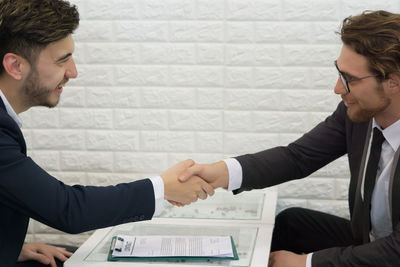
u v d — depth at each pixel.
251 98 2.48
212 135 2.53
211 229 1.78
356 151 1.78
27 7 1.43
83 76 2.53
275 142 2.51
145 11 2.45
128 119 2.55
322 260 1.58
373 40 1.52
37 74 1.48
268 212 1.99
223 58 2.46
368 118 1.66
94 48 2.50
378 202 1.73
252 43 2.43
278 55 2.43
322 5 2.38
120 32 2.47
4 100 1.48
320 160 1.95
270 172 1.89
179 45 2.46
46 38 1.44
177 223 1.85
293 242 2.20
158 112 2.53
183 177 1.72
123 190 1.54
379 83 1.56
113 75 2.52
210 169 1.82
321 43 2.40
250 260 1.51
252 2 2.40
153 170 2.58
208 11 2.42
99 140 2.58
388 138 1.66
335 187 2.51
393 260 1.51
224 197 2.22
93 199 1.49
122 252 1.55
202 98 2.50
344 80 1.61
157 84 2.51
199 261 1.50
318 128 1.98
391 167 1.63
